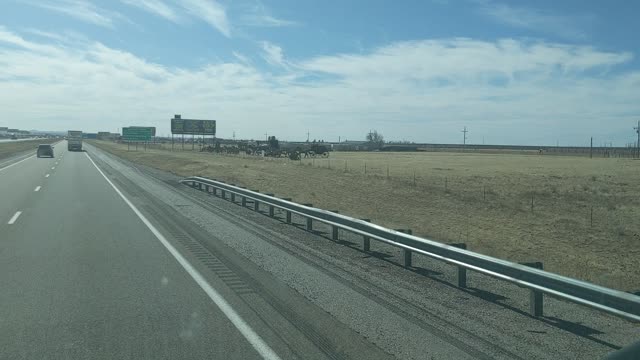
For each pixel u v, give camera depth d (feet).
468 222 70.13
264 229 49.39
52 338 20.07
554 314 24.14
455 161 279.08
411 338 20.15
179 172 152.76
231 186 74.33
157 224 51.62
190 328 21.25
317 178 137.39
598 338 20.84
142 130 391.65
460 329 21.36
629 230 67.87
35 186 93.30
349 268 32.71
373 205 84.79
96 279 29.43
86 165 168.45
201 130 419.33
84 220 53.98
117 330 20.99
